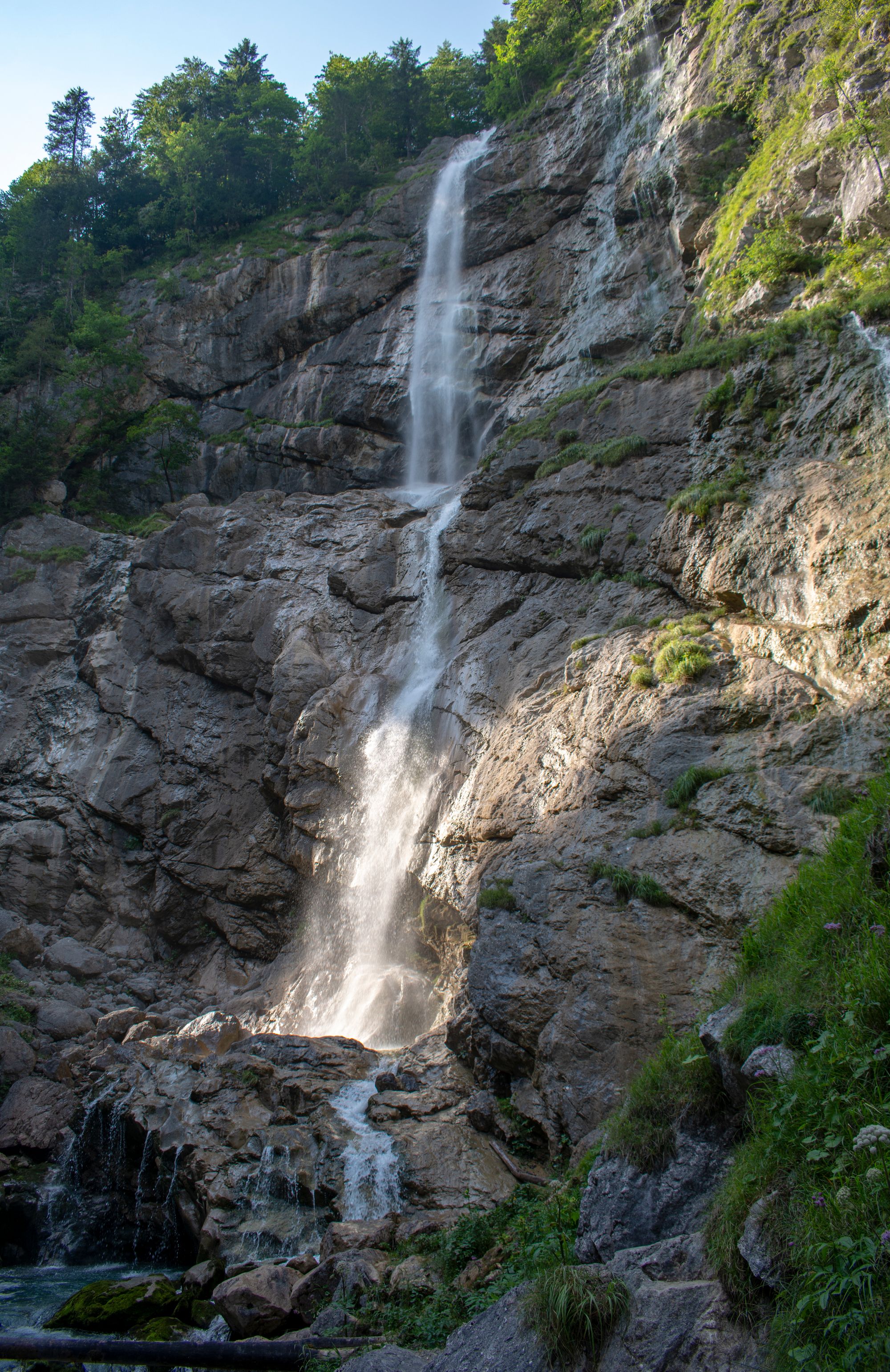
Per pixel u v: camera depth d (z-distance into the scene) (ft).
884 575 44.80
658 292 99.35
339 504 105.60
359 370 127.34
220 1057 54.34
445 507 96.58
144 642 101.09
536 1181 38.96
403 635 86.69
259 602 95.40
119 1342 23.61
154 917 87.40
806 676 45.83
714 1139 23.48
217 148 167.22
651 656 53.88
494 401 113.19
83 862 91.40
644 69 112.47
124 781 92.89
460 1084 48.47
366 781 76.02
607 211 111.04
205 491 129.90
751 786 42.50
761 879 39.14
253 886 83.87
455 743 68.90
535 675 65.36
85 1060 62.44
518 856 50.98
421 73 176.65
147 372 140.67
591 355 102.63
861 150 71.56
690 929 40.32
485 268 123.44
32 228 174.09
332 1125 45.78
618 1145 25.25
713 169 92.02
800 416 60.13
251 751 90.22
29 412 129.18
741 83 92.53
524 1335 20.70
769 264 73.31
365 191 152.76
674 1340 18.04
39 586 108.37
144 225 174.70
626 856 44.75
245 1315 32.83
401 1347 25.40
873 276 64.18
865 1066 18.95
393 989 64.54
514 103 142.61
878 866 26.30
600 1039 39.68
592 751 51.90
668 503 62.75
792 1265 17.24
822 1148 18.74
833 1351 15.55
